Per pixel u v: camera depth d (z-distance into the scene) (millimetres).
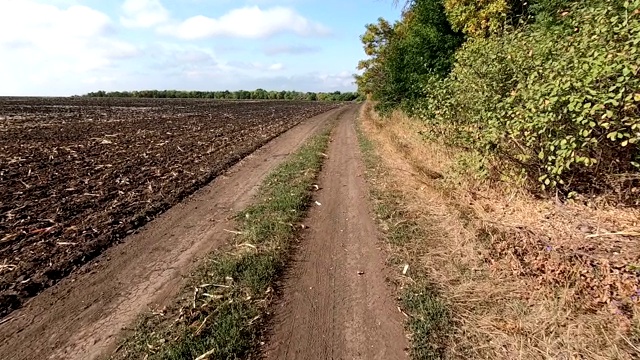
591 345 3139
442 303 3930
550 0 8625
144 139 16453
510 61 5918
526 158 5344
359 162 11492
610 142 4816
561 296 3701
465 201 6395
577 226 4809
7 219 6422
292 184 8906
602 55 4164
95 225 6285
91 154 12422
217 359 3277
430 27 15844
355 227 6234
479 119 6340
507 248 4664
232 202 7840
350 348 3422
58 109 35531
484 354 3207
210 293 4270
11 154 11836
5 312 4031
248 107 49906
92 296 4332
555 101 4512
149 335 3629
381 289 4332
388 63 19938
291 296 4277
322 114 37844
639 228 4453
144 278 4711
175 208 7477
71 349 3490
